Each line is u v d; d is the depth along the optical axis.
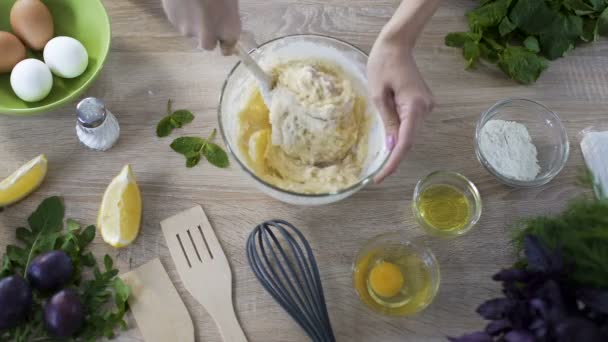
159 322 0.93
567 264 0.83
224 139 0.91
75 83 1.03
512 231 0.98
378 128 0.98
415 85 0.93
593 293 0.79
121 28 1.06
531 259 0.83
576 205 0.89
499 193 1.00
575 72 1.07
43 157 0.98
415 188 0.99
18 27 1.02
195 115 1.02
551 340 0.78
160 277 0.95
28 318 0.91
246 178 0.99
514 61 1.04
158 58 1.05
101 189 0.99
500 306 0.81
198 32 0.86
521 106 1.03
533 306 0.79
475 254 0.97
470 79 1.06
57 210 0.97
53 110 1.02
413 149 1.02
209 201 0.99
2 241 0.96
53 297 0.89
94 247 0.96
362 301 0.95
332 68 1.01
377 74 0.94
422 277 0.96
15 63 1.01
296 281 0.93
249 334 0.94
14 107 1.00
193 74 1.04
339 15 1.08
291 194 0.90
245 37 1.06
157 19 1.07
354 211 0.99
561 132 1.02
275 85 0.97
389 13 1.08
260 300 0.95
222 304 0.94
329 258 0.97
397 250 0.97
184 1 0.83
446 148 1.02
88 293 0.92
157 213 0.98
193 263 0.96
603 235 0.83
